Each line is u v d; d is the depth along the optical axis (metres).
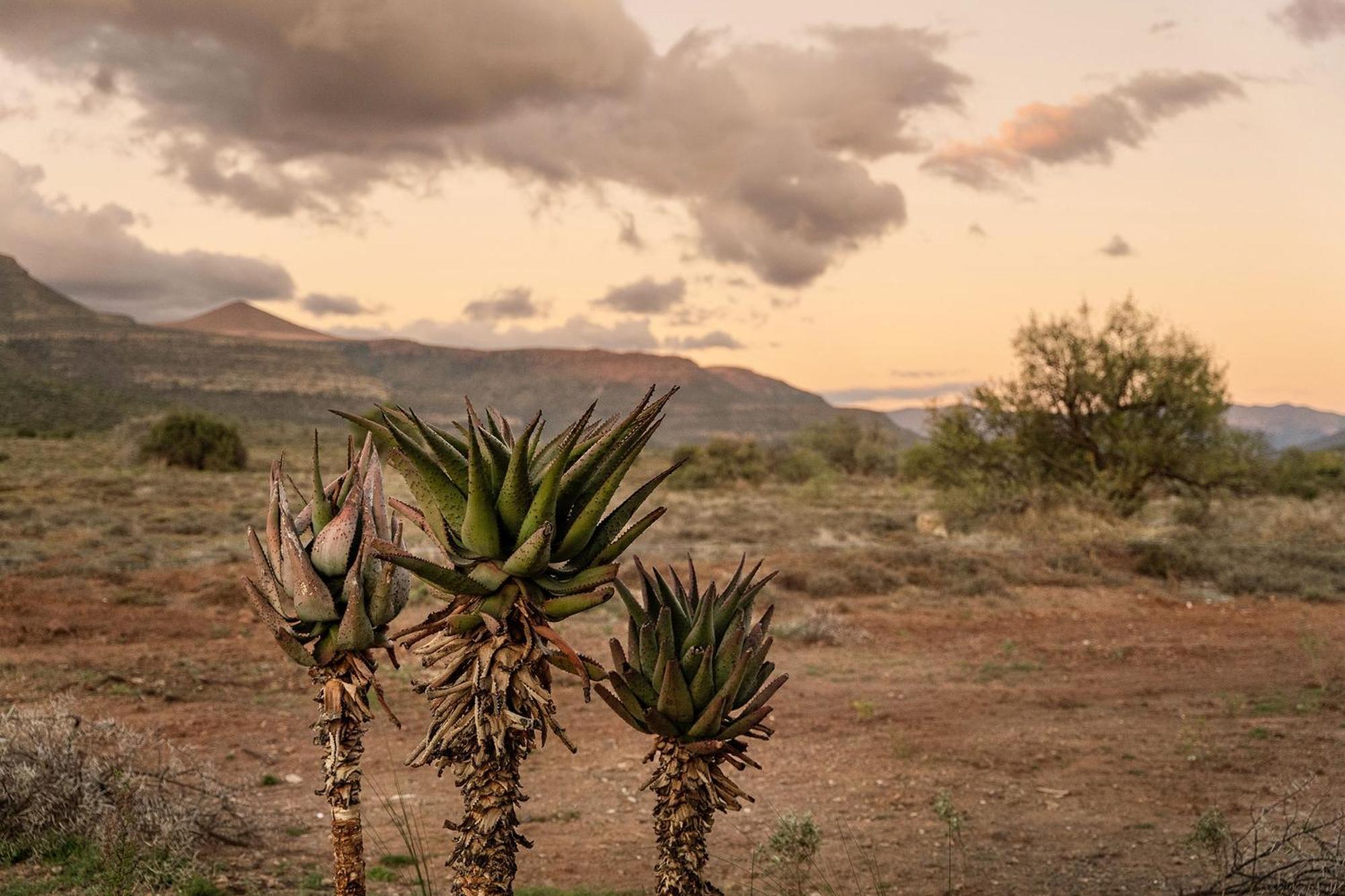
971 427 27.48
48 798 5.50
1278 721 9.97
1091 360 25.53
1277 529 29.69
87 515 29.64
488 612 2.24
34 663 11.37
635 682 2.62
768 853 5.32
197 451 55.00
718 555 23.59
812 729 10.01
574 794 7.88
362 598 2.40
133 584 17.34
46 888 4.82
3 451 63.00
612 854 6.42
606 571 2.26
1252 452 25.09
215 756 8.35
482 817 2.20
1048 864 6.09
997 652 14.34
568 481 2.32
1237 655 13.88
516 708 2.23
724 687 2.57
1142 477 25.58
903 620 16.81
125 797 5.57
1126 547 23.11
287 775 7.93
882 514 37.41
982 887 5.65
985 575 20.03
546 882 5.86
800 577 19.95
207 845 5.86
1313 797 7.27
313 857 5.91
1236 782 7.86
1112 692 11.72
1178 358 24.98
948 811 5.99
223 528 28.14
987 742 9.45
